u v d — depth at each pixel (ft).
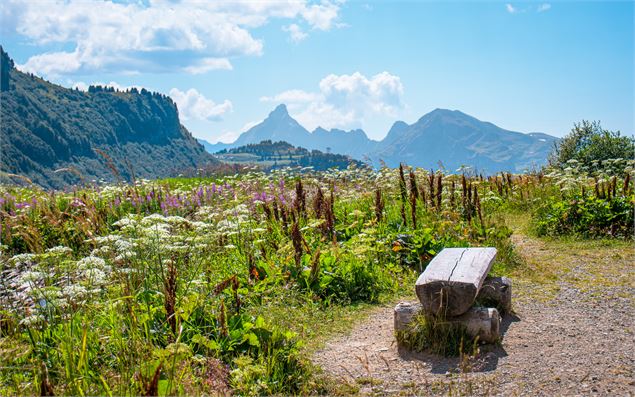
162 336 16.75
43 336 16.43
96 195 42.73
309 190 46.57
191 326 17.60
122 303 16.89
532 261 31.45
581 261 31.19
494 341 18.10
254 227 31.42
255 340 16.96
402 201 39.58
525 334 19.49
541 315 21.97
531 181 52.85
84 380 13.56
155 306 18.78
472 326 18.10
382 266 28.58
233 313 19.61
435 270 19.52
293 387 15.44
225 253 27.53
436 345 17.85
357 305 24.04
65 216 32.83
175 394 13.11
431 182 40.37
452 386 15.07
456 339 18.04
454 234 33.04
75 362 14.71
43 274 19.07
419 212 37.58
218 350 16.60
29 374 14.85
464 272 19.08
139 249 20.36
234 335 17.29
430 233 31.35
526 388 14.78
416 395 14.73
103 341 15.92
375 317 22.50
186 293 19.52
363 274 26.03
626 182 40.65
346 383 15.61
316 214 35.42
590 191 42.68
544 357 17.10
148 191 45.32
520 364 16.56
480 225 35.32
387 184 46.14
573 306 23.07
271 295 23.41
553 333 19.56
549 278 27.76
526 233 39.65
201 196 44.78
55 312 17.42
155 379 11.86
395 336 18.99
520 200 48.62
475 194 39.91
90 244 29.60
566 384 14.94
